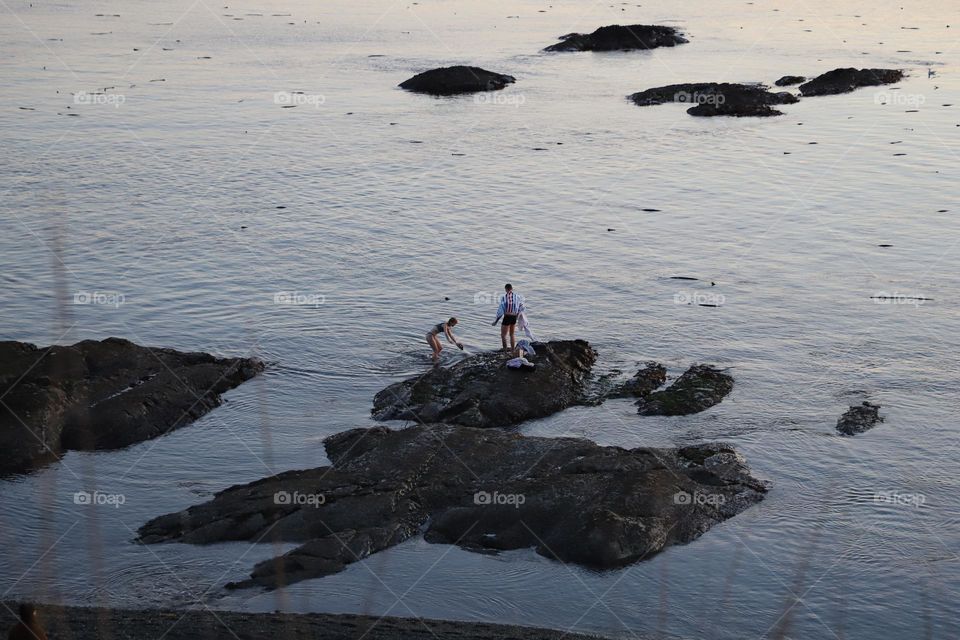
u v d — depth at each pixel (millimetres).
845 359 33781
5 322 36844
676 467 25828
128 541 23000
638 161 65750
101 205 54250
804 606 20500
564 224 51062
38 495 24906
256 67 107375
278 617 19906
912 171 60969
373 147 70062
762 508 24359
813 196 55812
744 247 46875
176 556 22391
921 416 29297
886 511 24141
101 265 44031
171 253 45938
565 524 23047
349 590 21156
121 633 19016
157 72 102125
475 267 44250
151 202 55094
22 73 99000
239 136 73438
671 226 50562
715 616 20219
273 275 43031
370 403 30750
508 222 51500
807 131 74688
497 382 30641
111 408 28469
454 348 34844
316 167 63969
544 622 20141
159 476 26141
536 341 33188
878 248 46312
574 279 42562
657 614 20344
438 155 67625
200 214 52812
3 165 63000
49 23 141875
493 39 132250
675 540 22859
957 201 53906
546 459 25906
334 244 47656
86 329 36469
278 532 21438
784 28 139750
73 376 30031
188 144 70250
